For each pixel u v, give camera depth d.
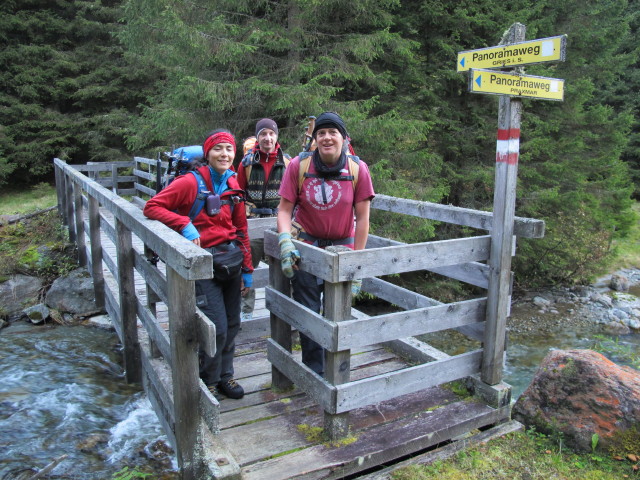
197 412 2.55
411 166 8.82
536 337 8.05
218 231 2.98
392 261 2.77
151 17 7.63
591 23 10.05
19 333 6.19
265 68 7.76
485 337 3.31
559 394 3.22
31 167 14.09
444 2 9.05
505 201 3.07
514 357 7.21
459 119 9.70
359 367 3.86
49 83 14.31
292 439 2.88
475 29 9.33
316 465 2.64
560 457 2.98
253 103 7.70
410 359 3.97
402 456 2.99
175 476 3.23
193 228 2.79
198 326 2.45
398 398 3.43
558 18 10.09
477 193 9.77
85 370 5.05
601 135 10.78
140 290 5.42
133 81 14.60
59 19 14.44
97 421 3.99
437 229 9.59
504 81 2.86
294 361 3.05
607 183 10.73
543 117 10.06
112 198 3.97
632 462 2.91
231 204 3.08
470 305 3.22
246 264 3.23
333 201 2.88
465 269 3.45
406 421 3.12
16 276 7.34
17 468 3.38
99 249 6.27
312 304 3.13
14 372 4.99
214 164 2.96
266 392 3.42
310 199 2.90
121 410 4.16
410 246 2.83
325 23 8.20
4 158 13.21
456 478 2.78
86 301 6.79
